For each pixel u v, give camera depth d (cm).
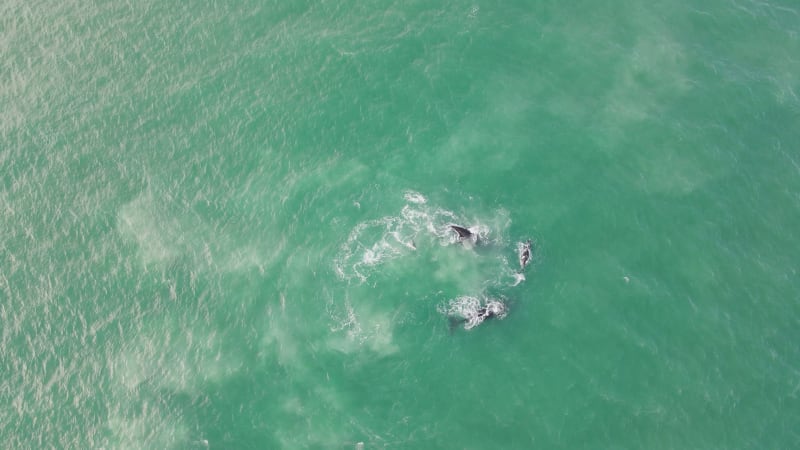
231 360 7688
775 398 7112
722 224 8012
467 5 9562
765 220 8019
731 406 7094
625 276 7794
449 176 8500
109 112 9081
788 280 7681
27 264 8231
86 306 8012
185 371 7650
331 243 8219
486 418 7219
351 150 8738
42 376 7669
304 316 7869
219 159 8762
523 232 8125
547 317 7662
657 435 7019
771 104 8681
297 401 7450
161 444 7306
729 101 8725
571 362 7419
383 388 7456
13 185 8688
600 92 8894
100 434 7388
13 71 9388
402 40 9338
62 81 9312
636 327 7538
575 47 9194
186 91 9175
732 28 9256
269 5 9662
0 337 7844
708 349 7375
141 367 7688
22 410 7494
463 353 7550
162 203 8550
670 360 7350
